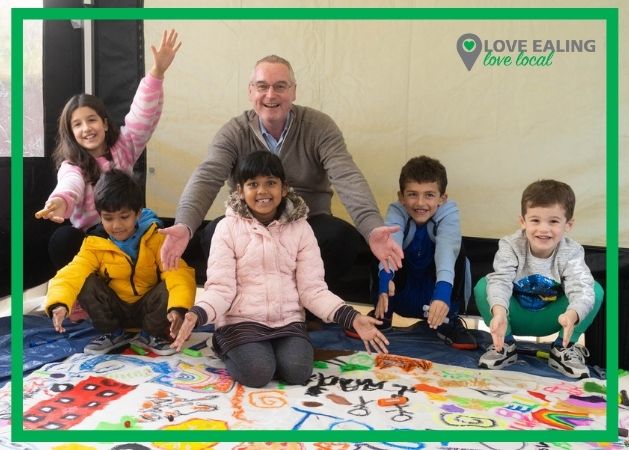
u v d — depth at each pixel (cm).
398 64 208
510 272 165
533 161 201
